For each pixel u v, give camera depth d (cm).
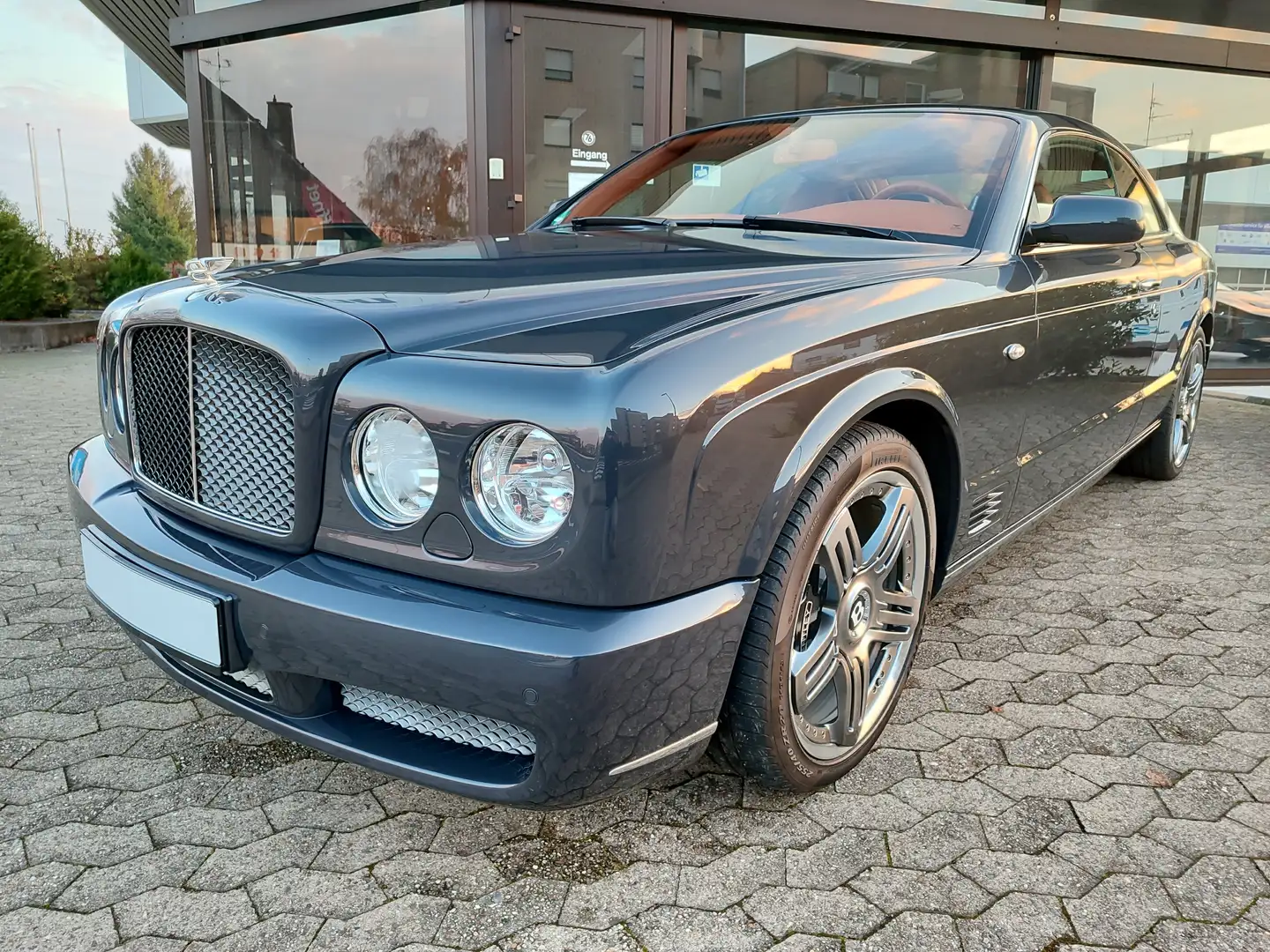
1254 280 843
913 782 195
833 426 161
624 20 630
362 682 142
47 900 158
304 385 146
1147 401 352
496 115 625
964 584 315
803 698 173
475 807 186
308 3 659
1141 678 245
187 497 173
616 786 143
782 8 652
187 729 217
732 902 158
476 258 202
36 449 527
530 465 133
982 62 728
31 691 235
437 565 139
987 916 154
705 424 138
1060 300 242
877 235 235
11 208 1330
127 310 195
